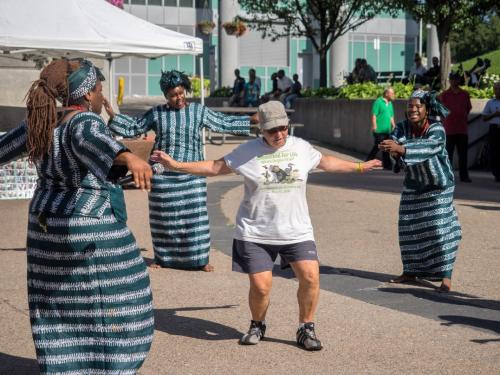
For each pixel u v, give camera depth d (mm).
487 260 8828
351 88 23328
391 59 45844
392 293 7473
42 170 4480
